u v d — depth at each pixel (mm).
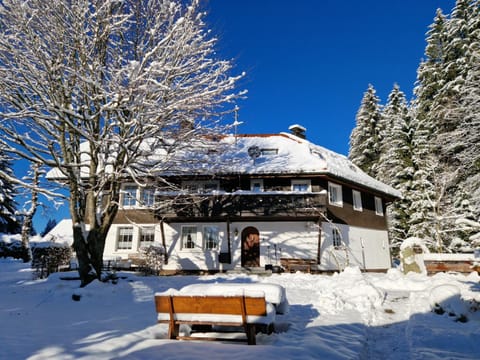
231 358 4051
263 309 4688
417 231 24406
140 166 12836
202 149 13367
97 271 11234
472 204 21609
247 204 17391
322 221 18750
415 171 26422
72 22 10391
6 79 9883
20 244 28078
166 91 11008
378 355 5035
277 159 19781
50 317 7133
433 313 7254
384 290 10898
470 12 25188
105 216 11844
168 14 11055
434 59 28469
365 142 35031
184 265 18781
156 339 5070
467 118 18875
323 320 6512
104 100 11203
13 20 9805
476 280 12461
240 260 18438
